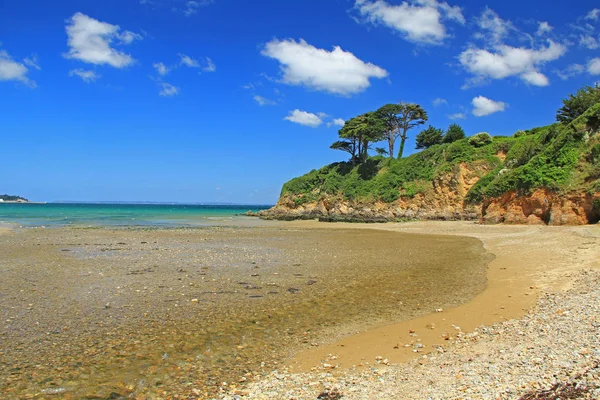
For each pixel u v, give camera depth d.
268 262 20.70
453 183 60.22
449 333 9.85
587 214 36.09
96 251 24.41
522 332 9.11
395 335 9.77
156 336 9.56
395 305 12.51
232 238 34.25
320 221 67.25
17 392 6.74
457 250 25.91
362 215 68.50
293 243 30.55
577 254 20.33
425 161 67.25
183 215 88.94
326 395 6.45
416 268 19.06
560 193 37.81
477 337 9.32
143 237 33.91
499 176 48.72
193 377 7.42
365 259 22.00
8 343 8.91
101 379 7.30
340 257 22.78
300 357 8.43
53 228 42.28
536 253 22.09
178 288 14.48
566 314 9.95
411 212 63.59
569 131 39.97
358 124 81.38
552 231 32.62
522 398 5.37
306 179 86.56
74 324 10.30
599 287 12.50
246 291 14.20
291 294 13.85
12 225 46.44
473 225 45.31
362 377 7.25
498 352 7.88
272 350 8.82
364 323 10.75
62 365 7.85
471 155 61.03
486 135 62.97
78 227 44.78
